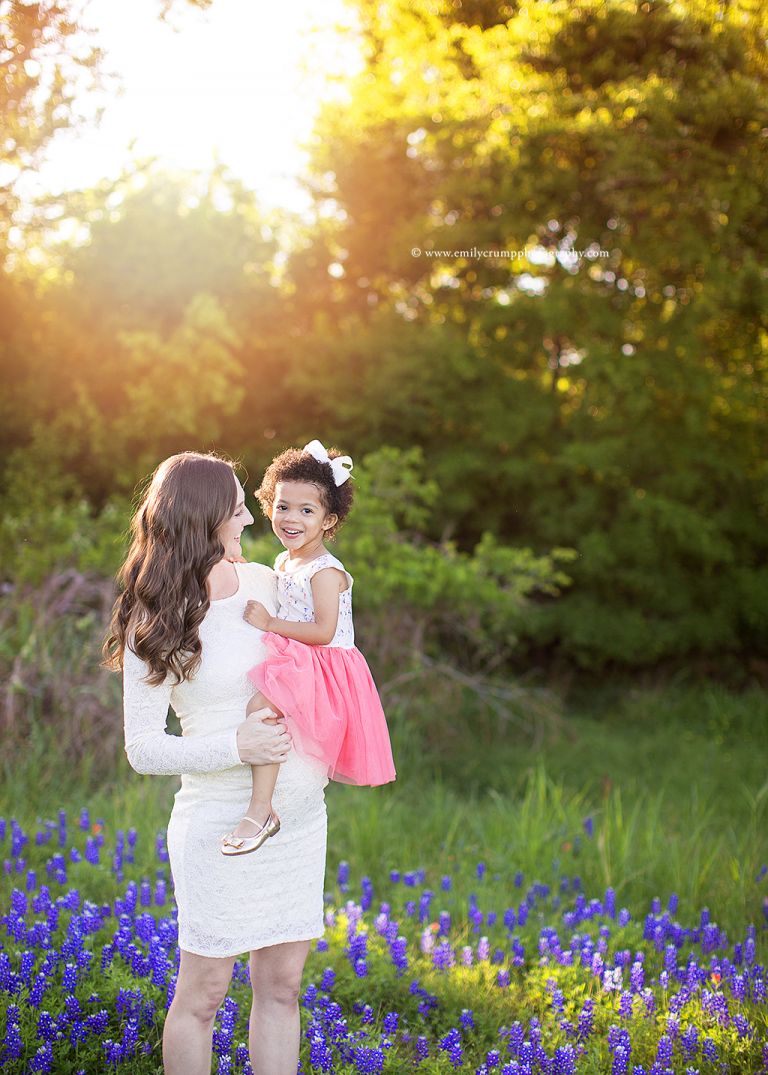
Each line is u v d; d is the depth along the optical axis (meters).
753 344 9.89
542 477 9.90
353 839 5.30
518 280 10.16
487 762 7.51
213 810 2.54
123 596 2.60
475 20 10.14
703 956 4.13
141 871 4.57
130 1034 2.94
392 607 7.53
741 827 6.20
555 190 9.33
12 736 6.00
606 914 4.45
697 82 8.85
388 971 3.62
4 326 9.03
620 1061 3.11
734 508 10.05
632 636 9.66
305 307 10.52
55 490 8.62
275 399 10.02
